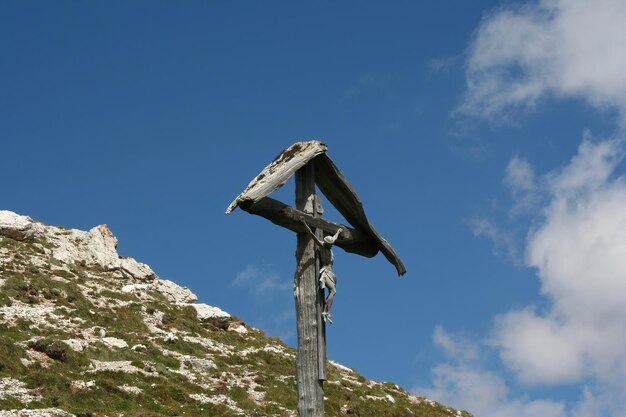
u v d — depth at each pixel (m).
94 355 50.31
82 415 38.34
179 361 54.75
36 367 44.50
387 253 17.72
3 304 57.44
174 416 42.47
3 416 35.38
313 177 16.27
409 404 60.00
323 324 15.76
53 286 65.38
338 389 57.16
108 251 84.44
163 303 71.31
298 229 15.84
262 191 14.91
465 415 62.59
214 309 71.81
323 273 15.78
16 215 82.31
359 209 16.77
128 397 43.22
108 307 64.88
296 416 47.56
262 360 62.38
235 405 47.12
